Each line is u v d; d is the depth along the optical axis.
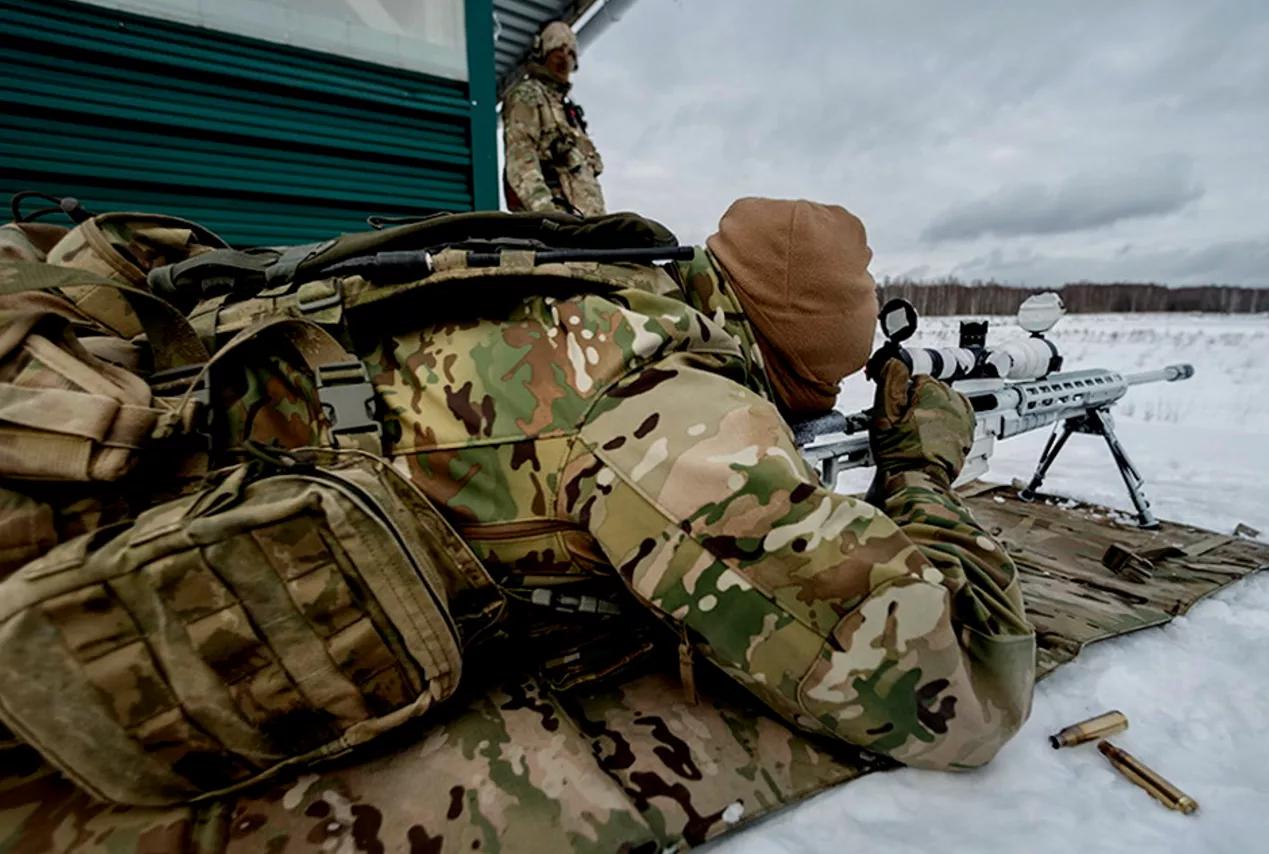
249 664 0.74
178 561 0.67
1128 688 1.30
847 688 0.82
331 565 0.74
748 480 0.80
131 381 0.82
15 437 0.69
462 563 0.92
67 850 0.74
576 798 0.86
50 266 0.74
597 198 3.93
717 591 0.82
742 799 0.90
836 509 0.81
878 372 1.45
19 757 0.88
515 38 4.69
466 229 1.10
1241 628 1.60
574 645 1.13
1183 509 2.67
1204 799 0.97
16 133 2.27
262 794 0.86
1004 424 2.08
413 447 0.91
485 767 0.91
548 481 0.88
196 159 2.60
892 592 0.77
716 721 1.05
